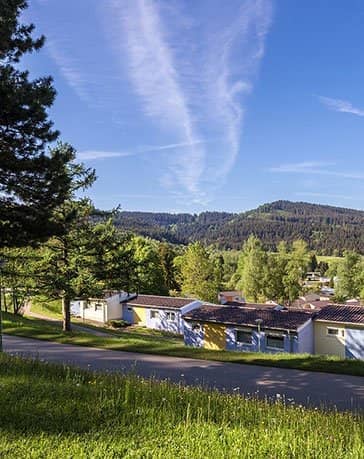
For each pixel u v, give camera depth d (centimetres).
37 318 4166
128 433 494
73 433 485
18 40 1093
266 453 436
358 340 2664
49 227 1094
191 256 5403
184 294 5441
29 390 664
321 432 504
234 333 2845
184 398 650
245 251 8275
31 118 1012
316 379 1156
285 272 6762
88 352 1528
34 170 1052
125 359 1395
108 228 2211
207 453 434
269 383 1098
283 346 2697
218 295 5556
